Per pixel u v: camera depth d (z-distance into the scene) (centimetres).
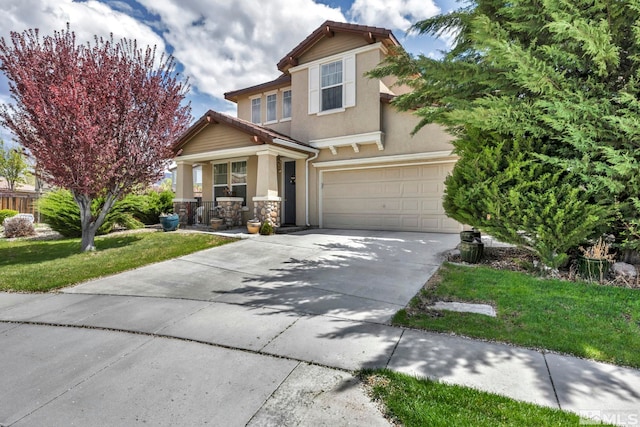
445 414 221
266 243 877
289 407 234
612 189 461
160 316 411
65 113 700
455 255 691
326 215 1209
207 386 261
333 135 1137
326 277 564
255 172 1260
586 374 271
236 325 378
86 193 793
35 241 1043
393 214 1090
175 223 1157
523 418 216
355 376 270
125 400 245
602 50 451
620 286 471
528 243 540
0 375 283
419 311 412
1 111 723
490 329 353
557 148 531
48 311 439
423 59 624
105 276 614
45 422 223
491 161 548
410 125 1041
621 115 476
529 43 561
